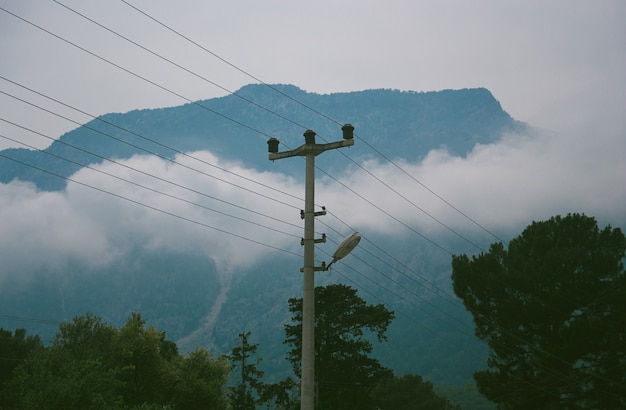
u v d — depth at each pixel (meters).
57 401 34.22
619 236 52.75
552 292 49.28
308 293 21.53
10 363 62.78
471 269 53.31
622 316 47.34
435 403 111.94
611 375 47.12
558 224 53.62
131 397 47.59
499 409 51.41
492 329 51.66
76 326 51.91
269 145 23.28
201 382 50.94
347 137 22.39
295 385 80.56
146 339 49.06
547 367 48.28
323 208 22.22
